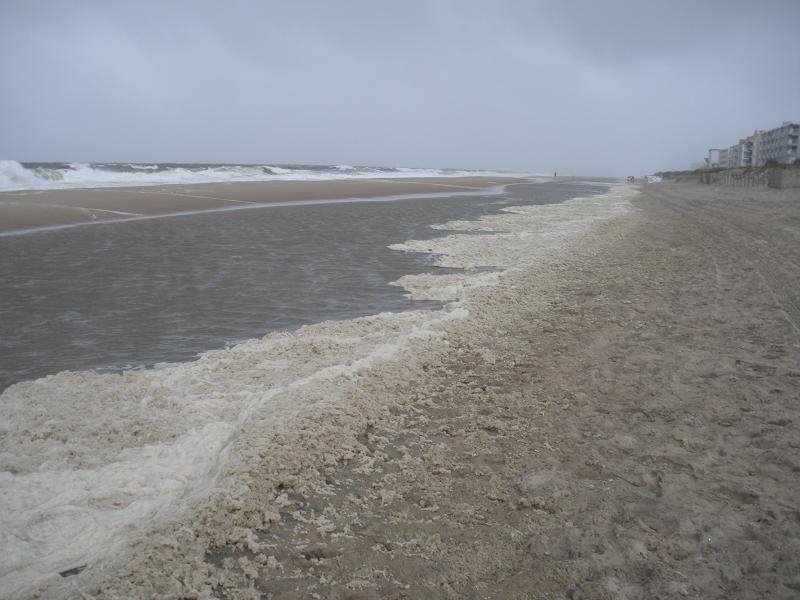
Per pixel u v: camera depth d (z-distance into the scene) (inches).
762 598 121.1
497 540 142.9
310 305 368.8
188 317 334.3
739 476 168.1
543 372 255.8
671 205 1162.6
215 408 209.6
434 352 280.2
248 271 463.5
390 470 176.9
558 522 149.5
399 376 247.1
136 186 1403.8
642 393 229.1
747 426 198.1
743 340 288.7
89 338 294.7
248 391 223.3
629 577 128.6
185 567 131.6
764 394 223.0
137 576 128.2
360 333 302.2
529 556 136.7
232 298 379.6
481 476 173.0
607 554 136.0
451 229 762.8
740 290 394.6
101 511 151.4
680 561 133.4
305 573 132.5
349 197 1291.8
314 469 175.0
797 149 3818.9
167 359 267.4
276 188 1446.9
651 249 590.2
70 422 195.9
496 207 1130.7
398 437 197.9
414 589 126.4
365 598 123.7
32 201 952.9
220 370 245.6
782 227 717.3
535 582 128.0
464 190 1752.0
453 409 220.2
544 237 681.6
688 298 378.3
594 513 152.3
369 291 410.0
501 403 224.4
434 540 143.2
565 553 137.3
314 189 1466.5
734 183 1905.8
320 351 271.0
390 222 826.8
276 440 185.0
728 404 215.6
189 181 1717.5
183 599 123.5
